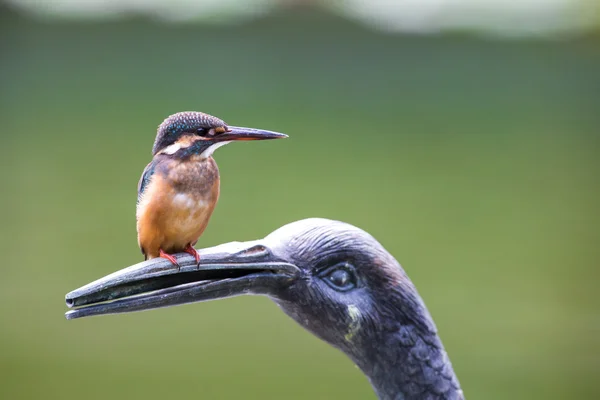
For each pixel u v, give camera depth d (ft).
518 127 83.46
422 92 90.99
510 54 94.38
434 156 75.31
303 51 93.30
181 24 94.12
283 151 75.31
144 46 92.58
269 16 95.61
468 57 95.20
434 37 97.09
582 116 84.38
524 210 61.21
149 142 73.36
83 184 63.36
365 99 88.74
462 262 49.70
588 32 97.45
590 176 69.00
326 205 59.77
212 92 87.51
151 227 11.44
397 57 92.94
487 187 66.95
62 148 71.92
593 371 35.68
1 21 91.45
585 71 93.40
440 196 63.77
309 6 96.94
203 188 11.41
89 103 83.15
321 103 88.02
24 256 48.39
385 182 66.95
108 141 73.51
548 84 92.43
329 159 73.61
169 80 87.76
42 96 84.38
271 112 84.33
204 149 11.42
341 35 96.07
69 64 90.02
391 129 81.92
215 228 52.54
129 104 82.33
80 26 93.45
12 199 59.06
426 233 55.21
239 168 70.64
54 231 52.29
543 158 74.38
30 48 91.25
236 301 47.88
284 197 61.67
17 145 71.56
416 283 46.75
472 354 37.93
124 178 64.85
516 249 52.44
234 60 92.94
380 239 53.62
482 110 85.92
